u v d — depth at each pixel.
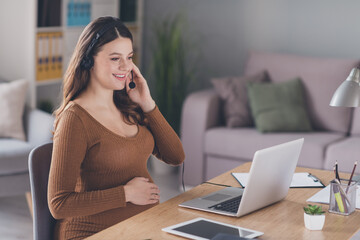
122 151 2.05
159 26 5.23
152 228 1.77
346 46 4.52
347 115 4.12
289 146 1.97
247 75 4.44
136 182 2.02
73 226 1.98
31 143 3.76
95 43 2.03
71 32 4.52
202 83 5.12
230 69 5.00
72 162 1.92
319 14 4.58
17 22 4.22
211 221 1.81
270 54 4.45
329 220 1.88
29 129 3.85
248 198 1.86
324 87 4.18
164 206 1.98
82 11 4.59
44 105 4.57
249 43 4.89
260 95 4.14
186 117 4.12
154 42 5.29
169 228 1.75
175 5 5.15
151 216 1.88
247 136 3.93
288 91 4.16
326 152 3.69
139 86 2.26
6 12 4.25
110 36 2.03
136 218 1.86
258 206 1.94
